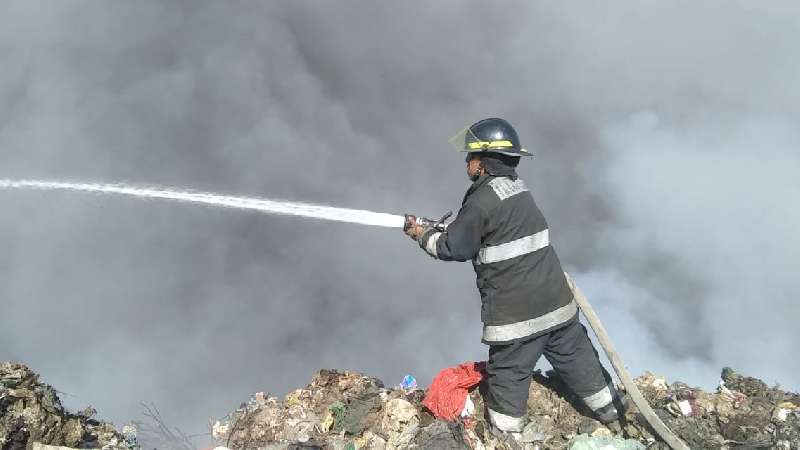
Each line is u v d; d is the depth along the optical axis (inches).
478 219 141.9
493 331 147.5
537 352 148.9
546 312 146.6
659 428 151.4
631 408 167.5
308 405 174.4
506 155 146.3
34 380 154.9
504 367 149.9
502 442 153.7
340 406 165.8
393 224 154.9
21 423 142.6
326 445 155.8
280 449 153.7
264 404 177.5
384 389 180.1
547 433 162.4
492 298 146.6
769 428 160.4
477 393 169.3
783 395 174.7
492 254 144.0
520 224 143.2
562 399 172.4
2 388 146.9
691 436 157.5
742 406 168.7
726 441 158.1
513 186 145.1
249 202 194.4
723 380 185.0
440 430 152.9
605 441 156.3
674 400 167.8
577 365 156.4
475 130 146.0
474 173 148.4
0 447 138.3
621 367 149.3
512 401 151.1
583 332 156.2
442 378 165.6
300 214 169.3
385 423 158.4
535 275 144.5
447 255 145.3
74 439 149.5
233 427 171.6
